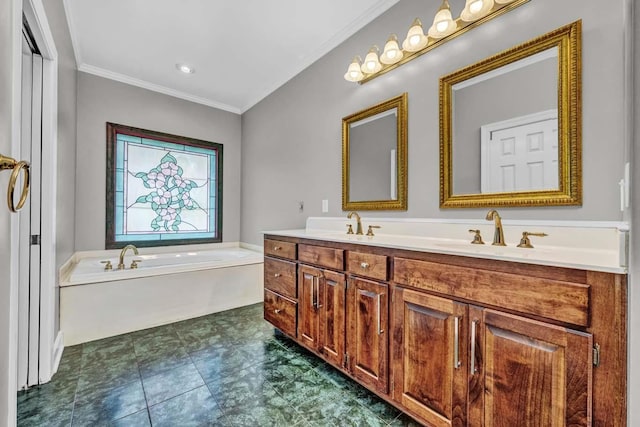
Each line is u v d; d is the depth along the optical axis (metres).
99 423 1.31
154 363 1.84
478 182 1.56
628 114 0.65
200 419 1.34
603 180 1.18
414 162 1.86
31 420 1.32
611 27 1.16
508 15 1.45
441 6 1.57
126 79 3.08
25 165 0.75
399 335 1.30
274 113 3.24
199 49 2.55
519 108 1.41
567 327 0.85
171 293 2.55
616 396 0.77
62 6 1.94
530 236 1.33
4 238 0.83
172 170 3.49
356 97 2.25
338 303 1.62
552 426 0.87
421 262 1.23
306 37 2.37
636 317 0.64
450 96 1.67
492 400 1.00
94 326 2.19
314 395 1.53
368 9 2.05
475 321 1.05
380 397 1.45
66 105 2.21
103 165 2.99
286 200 3.05
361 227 2.10
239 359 1.90
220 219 3.81
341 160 2.37
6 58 0.84
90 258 2.90
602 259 0.90
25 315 1.59
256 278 3.07
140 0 1.95
